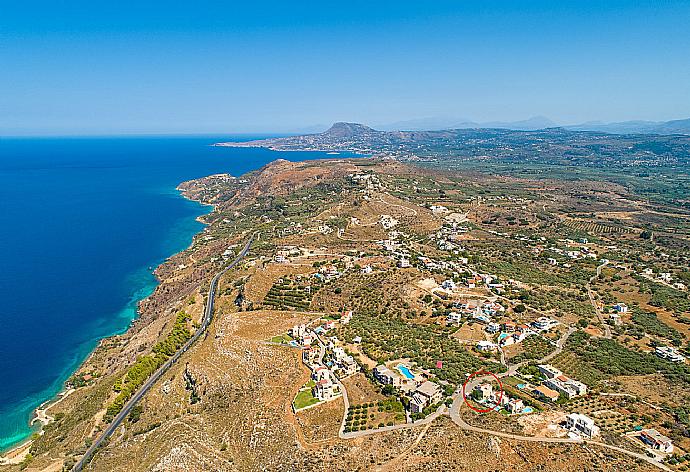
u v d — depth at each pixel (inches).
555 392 5743.1
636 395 5851.4
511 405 5305.1
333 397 5772.6
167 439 5743.1
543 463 4419.3
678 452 4606.3
